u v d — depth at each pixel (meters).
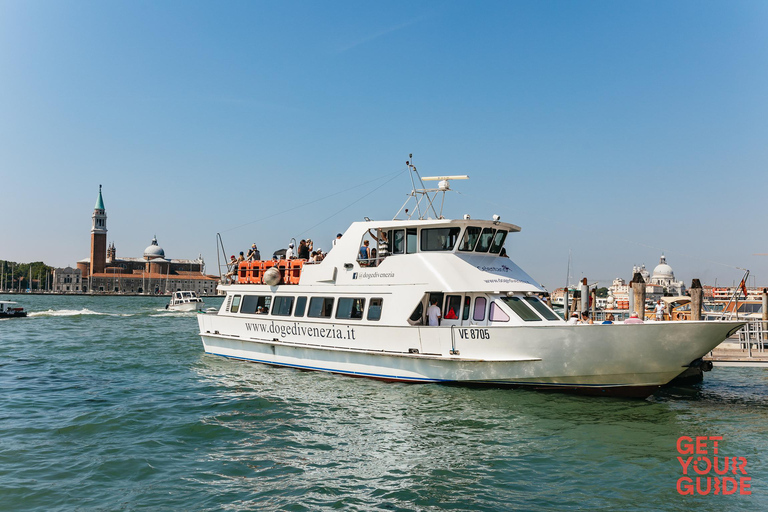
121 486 10.41
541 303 18.91
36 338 39.03
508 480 10.86
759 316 30.59
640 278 25.06
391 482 10.70
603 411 15.70
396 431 13.89
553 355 16.39
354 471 11.27
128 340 37.84
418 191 20.70
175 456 12.09
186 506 9.55
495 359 16.95
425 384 18.20
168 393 18.38
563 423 14.60
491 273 18.64
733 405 17.72
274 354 22.36
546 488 10.50
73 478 10.79
